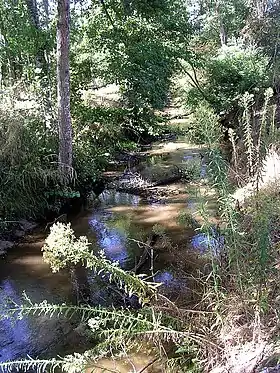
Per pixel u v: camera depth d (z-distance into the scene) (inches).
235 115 363.9
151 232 221.9
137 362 117.4
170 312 116.6
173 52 358.6
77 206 273.7
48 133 275.3
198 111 163.2
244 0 752.3
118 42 338.3
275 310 97.7
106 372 115.6
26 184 247.6
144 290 106.0
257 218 106.9
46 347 138.3
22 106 269.1
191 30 392.5
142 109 373.7
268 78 401.4
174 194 282.0
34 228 240.1
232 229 105.7
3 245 217.6
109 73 340.2
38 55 304.7
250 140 122.2
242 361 93.8
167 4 358.0
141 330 98.6
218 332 106.7
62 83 254.5
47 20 329.1
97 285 174.6
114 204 274.4
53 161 268.2
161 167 336.2
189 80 467.2
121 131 399.2
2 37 309.0
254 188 119.4
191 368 104.7
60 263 96.9
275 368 88.7
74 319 151.0
